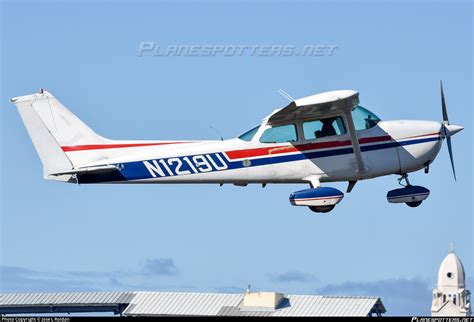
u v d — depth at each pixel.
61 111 73.81
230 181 73.62
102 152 73.69
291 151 73.00
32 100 73.69
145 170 73.31
